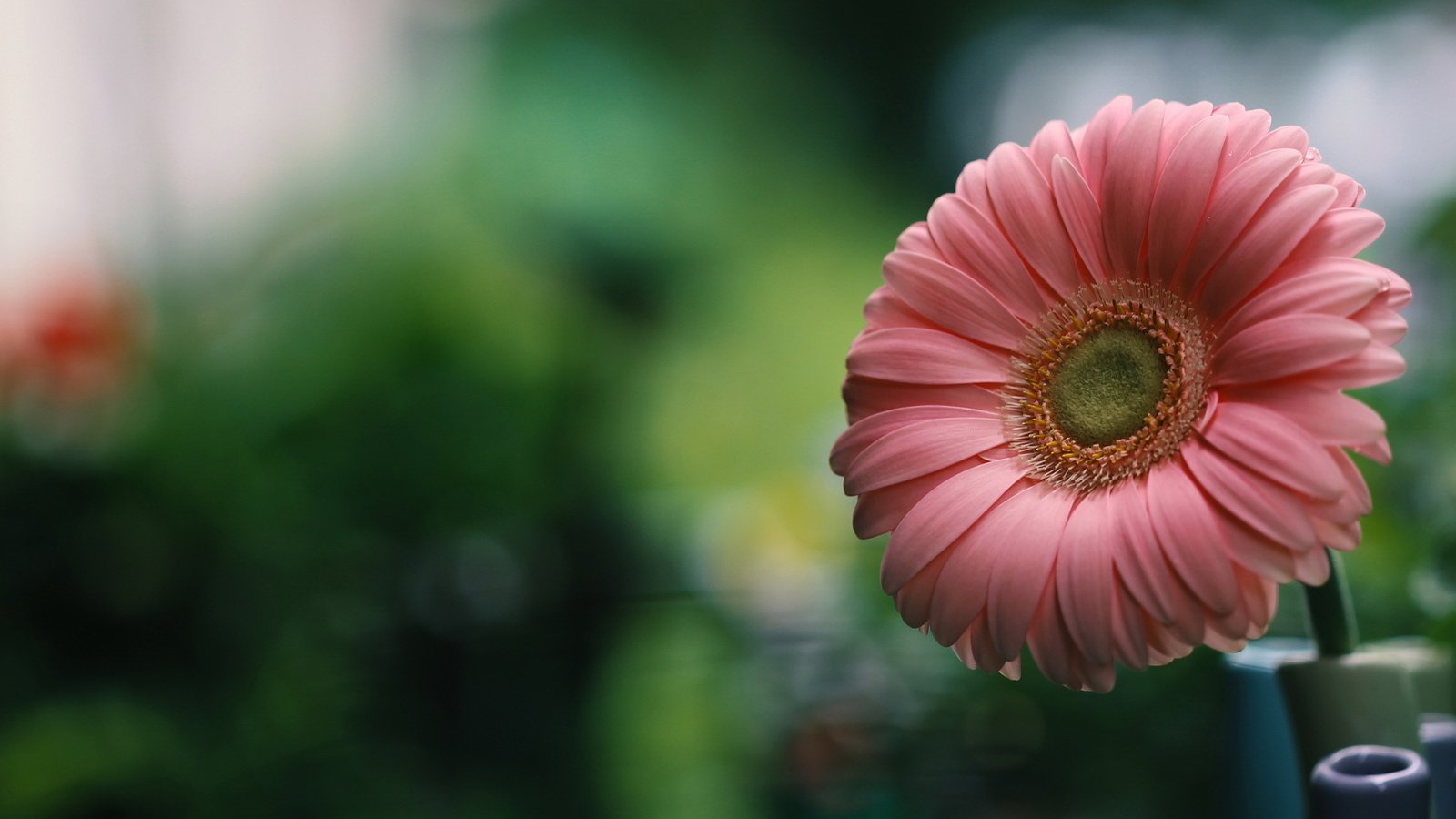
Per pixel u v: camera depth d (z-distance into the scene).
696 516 1.88
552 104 3.27
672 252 3.09
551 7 3.55
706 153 3.62
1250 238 0.54
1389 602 0.70
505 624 1.45
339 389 1.89
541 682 1.43
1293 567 0.52
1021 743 0.80
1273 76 4.39
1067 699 0.78
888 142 4.38
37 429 1.49
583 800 1.32
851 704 0.89
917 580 0.55
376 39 3.30
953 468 0.56
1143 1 4.51
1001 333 0.57
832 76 4.27
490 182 2.93
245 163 2.86
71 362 1.51
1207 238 0.55
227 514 1.48
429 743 1.41
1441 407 0.76
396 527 1.77
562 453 2.18
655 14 3.72
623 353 2.56
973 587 0.54
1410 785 0.54
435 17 3.44
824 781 0.87
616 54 3.57
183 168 2.75
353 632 1.42
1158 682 0.76
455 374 2.03
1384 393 0.79
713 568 1.49
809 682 0.97
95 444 1.49
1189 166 0.55
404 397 1.91
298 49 3.06
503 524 1.80
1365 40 3.73
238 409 1.78
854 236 3.81
